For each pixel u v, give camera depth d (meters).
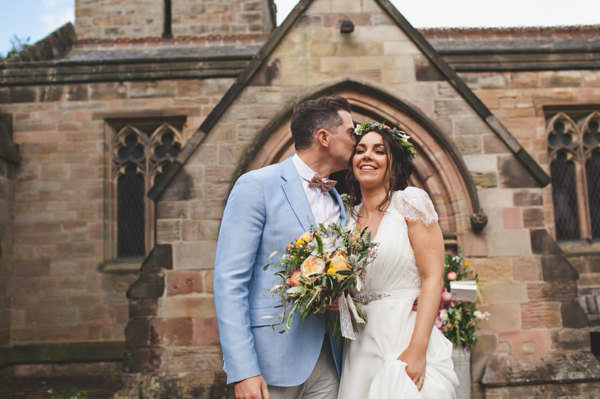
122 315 8.43
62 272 8.55
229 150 6.00
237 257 2.37
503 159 5.97
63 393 7.05
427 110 6.05
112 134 9.04
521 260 5.79
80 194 8.75
